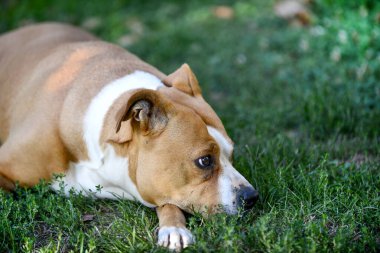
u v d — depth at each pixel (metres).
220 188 5.06
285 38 9.93
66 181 5.82
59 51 6.62
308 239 4.68
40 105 5.98
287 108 7.81
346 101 7.61
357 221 5.14
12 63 7.07
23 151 5.79
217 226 4.86
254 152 6.55
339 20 9.47
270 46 9.91
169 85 5.84
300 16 10.68
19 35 7.66
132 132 5.16
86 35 7.86
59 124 5.71
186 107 5.20
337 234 4.77
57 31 7.50
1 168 5.86
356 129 7.11
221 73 9.12
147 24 11.31
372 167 6.09
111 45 6.73
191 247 4.71
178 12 11.91
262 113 7.72
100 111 5.49
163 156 5.02
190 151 5.00
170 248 4.79
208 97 8.54
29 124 5.93
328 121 7.38
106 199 5.77
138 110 5.00
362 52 8.78
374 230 5.06
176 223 4.96
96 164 5.52
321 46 9.38
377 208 5.19
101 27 11.02
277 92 8.49
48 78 6.19
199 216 5.05
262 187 5.69
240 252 4.68
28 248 4.81
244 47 9.91
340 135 7.05
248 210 5.21
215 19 11.25
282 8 11.08
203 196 5.05
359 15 9.08
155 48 10.10
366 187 5.70
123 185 5.47
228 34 10.51
